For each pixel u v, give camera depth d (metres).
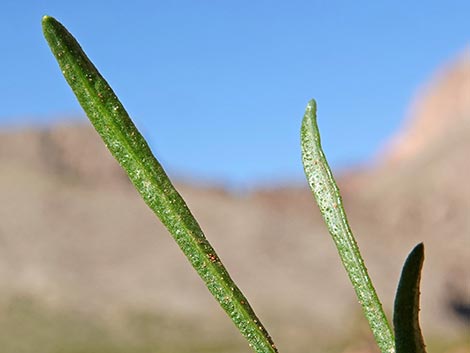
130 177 1.58
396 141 128.25
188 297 51.28
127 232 60.84
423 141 126.25
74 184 68.44
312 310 51.53
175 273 55.22
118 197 67.75
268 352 1.52
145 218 64.69
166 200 1.57
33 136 73.75
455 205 93.38
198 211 67.69
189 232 1.56
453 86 138.88
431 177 103.81
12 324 41.25
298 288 55.84
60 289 48.19
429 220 93.12
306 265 60.59
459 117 131.62
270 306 52.09
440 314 52.69
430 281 59.84
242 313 1.53
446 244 83.75
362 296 1.54
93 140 75.12
